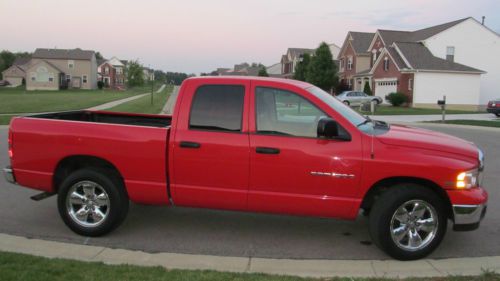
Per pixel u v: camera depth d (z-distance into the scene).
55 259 4.44
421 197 4.68
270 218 6.26
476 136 17.25
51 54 91.69
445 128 20.81
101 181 5.25
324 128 4.62
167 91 78.69
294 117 4.92
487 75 46.19
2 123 19.14
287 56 81.75
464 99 41.44
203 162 5.00
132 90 89.25
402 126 5.82
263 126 4.93
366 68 54.44
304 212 4.93
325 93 5.54
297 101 4.93
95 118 7.29
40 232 5.58
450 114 32.12
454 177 4.61
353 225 6.01
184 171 5.06
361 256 4.97
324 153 4.75
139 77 105.19
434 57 42.72
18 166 5.54
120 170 5.21
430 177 4.62
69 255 4.75
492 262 4.72
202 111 5.06
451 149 4.75
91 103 37.91
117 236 5.48
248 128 4.93
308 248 5.19
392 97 41.38
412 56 42.28
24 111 28.39
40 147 5.41
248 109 4.96
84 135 5.27
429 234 4.80
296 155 4.79
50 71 85.81
